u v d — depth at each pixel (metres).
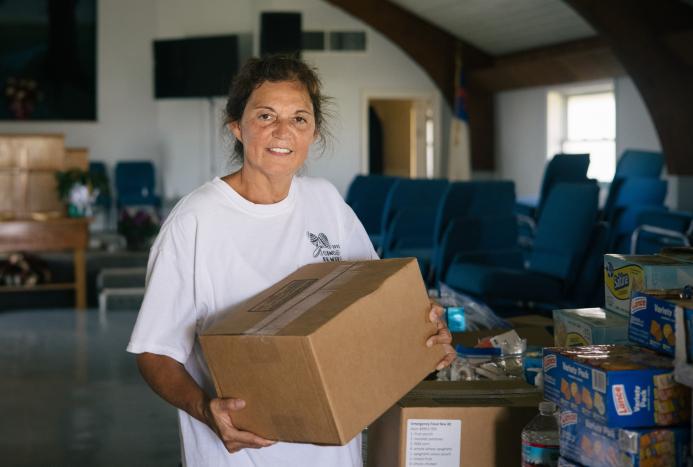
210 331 1.42
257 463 1.57
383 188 7.77
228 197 1.60
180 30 12.83
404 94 12.65
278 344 1.32
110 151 13.00
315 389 1.32
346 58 12.52
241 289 1.59
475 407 1.69
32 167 8.41
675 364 1.39
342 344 1.35
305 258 1.66
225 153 1.73
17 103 12.65
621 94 9.70
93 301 8.11
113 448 3.99
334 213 1.74
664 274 1.75
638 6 8.27
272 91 1.58
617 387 1.40
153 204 12.53
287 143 1.57
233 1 12.70
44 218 7.79
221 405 1.40
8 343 6.32
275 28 11.34
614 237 6.54
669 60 8.26
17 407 4.67
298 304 1.44
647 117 9.29
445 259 5.29
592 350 1.57
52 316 7.43
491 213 5.61
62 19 12.76
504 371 2.14
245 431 1.42
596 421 1.44
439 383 1.84
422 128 13.22
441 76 12.62
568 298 4.49
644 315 1.57
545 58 10.59
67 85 12.85
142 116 13.02
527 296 4.46
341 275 1.54
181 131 12.93
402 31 12.46
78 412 4.57
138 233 9.30
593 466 1.46
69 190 7.98
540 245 4.70
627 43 8.42
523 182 11.97
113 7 12.86
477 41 12.23
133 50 12.95
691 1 8.13
